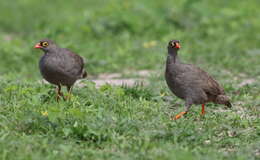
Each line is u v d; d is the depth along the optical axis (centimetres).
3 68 1931
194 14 2556
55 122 1125
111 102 1316
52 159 973
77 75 1393
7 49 2077
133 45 2200
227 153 1047
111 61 2002
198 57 2034
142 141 1062
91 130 1084
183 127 1159
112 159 988
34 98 1238
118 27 2416
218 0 2838
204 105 1375
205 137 1119
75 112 1106
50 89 1402
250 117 1317
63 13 2980
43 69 1366
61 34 2389
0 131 1093
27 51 2089
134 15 2492
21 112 1181
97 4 3241
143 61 2000
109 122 1134
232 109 1378
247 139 1140
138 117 1224
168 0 2764
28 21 2945
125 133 1110
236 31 2422
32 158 966
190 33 2378
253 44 2242
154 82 1623
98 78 1822
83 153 1005
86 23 2466
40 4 3306
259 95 1486
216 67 1903
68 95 1323
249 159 1012
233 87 1588
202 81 1255
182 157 975
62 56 1359
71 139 1077
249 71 1848
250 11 2684
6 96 1325
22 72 1881
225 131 1180
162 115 1254
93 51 2103
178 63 1260
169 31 2394
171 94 1490
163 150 1019
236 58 2009
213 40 2316
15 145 1022
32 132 1109
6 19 2983
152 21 2461
